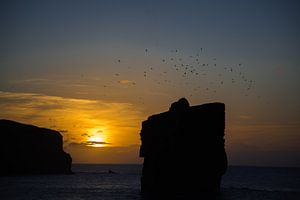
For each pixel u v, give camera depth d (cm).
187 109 8050
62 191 8681
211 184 7838
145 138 8488
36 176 17225
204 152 7825
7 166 18862
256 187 10319
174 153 7944
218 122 7938
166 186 7956
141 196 7612
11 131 19975
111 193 8275
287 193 8300
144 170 8444
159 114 8438
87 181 13350
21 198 7050
